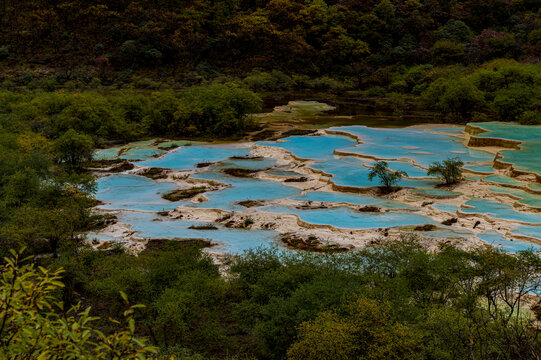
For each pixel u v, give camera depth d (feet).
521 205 120.47
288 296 72.49
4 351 17.31
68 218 106.93
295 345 53.88
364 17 457.68
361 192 140.77
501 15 465.06
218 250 104.42
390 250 82.79
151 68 404.98
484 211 119.24
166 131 239.50
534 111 221.87
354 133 218.18
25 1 458.50
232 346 68.33
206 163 179.11
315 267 78.23
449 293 69.87
